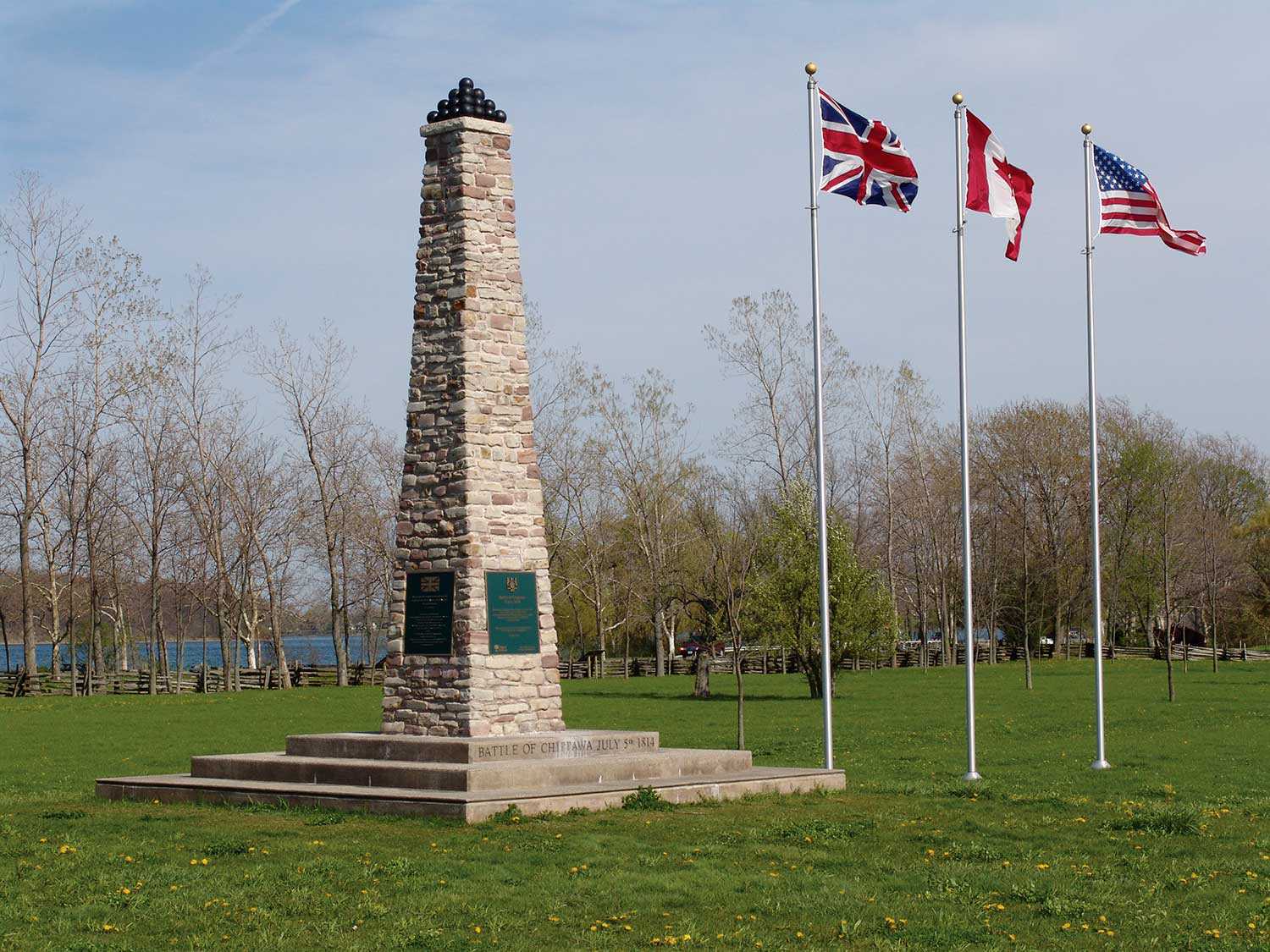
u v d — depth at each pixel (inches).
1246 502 4372.5
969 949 564.4
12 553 3043.8
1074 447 3506.4
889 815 891.4
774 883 679.1
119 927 588.7
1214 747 1412.4
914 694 2324.1
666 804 906.1
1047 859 744.3
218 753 1446.9
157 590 2805.1
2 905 621.0
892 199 1119.6
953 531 3582.7
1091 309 1224.2
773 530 2356.1
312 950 558.9
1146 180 1219.9
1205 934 585.0
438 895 645.9
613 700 2301.9
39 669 3629.4
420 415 1042.7
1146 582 3508.9
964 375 1157.7
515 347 1052.5
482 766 916.6
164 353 2842.0
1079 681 2576.3
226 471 3009.4
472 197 1045.2
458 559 1015.0
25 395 2716.5
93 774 1266.0
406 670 1027.9
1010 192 1173.1
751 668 3348.9
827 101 1111.0
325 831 809.5
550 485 3294.8
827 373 3004.4
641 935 584.7
